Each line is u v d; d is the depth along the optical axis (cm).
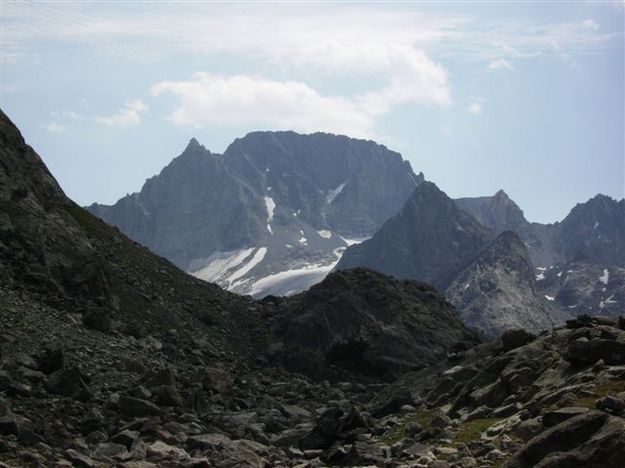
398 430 4128
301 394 6375
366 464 3472
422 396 5094
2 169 6888
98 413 4053
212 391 5344
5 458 3117
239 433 4344
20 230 6156
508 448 3067
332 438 4212
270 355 7619
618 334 3697
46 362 4512
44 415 3853
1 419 3394
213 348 7100
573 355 3688
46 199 7400
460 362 5497
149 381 4784
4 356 4425
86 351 5038
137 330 6141
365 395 6228
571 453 2566
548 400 3384
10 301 5184
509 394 3900
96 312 5666
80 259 6612
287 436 4378
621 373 3322
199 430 4159
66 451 3319
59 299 5725
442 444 3475
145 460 3416
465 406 4128
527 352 4150
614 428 2572
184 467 3256
